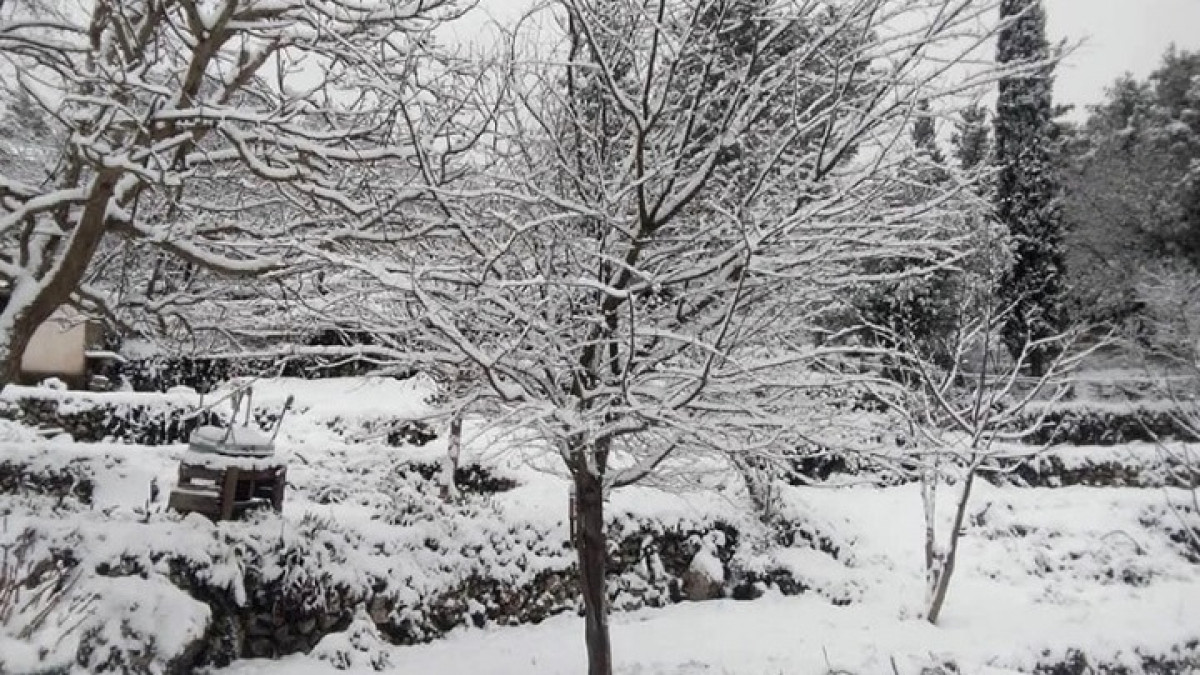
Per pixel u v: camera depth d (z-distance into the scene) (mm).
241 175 7680
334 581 8148
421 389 14742
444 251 6340
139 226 6105
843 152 5527
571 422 5332
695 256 6180
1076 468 15969
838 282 5805
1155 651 10203
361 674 7551
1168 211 22812
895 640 9523
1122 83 27938
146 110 5949
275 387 14953
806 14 5621
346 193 6438
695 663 8164
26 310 6000
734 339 5598
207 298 7227
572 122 6129
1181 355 17094
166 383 15047
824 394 6922
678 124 6145
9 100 7578
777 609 11148
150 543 6859
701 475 7047
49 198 5738
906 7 5340
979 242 8641
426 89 5812
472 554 9844
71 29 6262
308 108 6371
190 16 5770
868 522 14328
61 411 11305
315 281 6043
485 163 6176
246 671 7043
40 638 4871
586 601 6469
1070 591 12562
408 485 11578
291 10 6520
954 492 14914
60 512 7703
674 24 5844
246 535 7652
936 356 14195
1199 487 15156
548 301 5648
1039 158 18859
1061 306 18547
